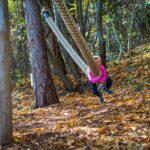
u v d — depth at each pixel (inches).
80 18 563.8
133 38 875.4
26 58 864.3
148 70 482.6
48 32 569.9
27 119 325.7
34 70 415.2
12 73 795.4
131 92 391.2
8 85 205.9
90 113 295.9
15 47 877.8
